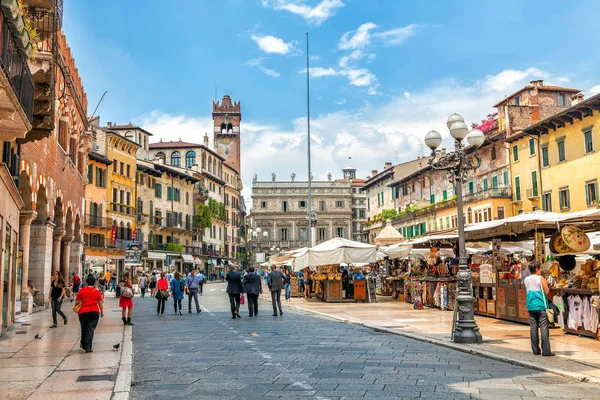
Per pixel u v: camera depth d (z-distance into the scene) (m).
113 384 9.64
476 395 8.67
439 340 14.99
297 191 114.44
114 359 12.38
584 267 15.95
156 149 95.38
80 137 39.00
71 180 34.69
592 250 22.19
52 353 13.41
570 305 15.97
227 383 9.68
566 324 16.22
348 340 15.50
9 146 18.08
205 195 94.62
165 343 15.36
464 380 9.84
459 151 15.58
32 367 11.47
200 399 8.54
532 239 25.33
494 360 12.18
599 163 44.22
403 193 85.69
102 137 63.75
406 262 41.16
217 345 14.62
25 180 23.31
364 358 12.27
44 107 17.45
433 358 12.34
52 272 32.34
